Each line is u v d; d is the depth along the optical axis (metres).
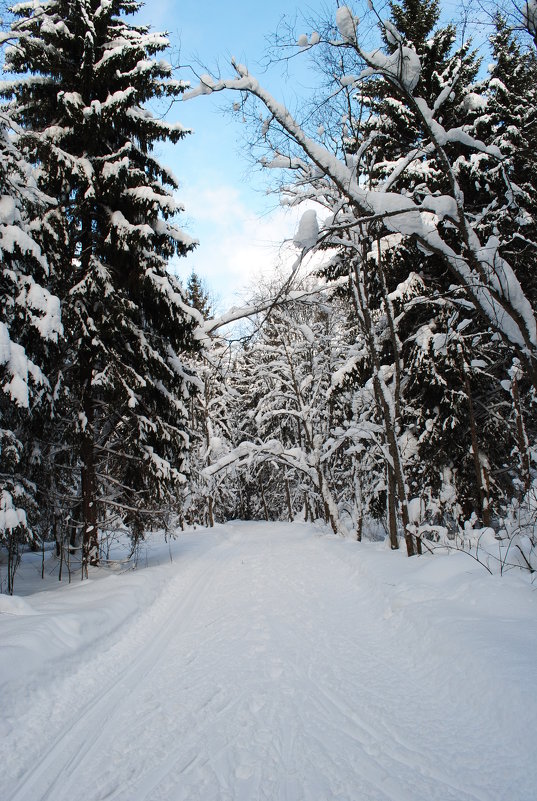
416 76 6.41
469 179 11.34
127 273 11.36
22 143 9.75
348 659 5.41
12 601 6.47
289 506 33.25
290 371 19.94
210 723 4.16
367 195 6.58
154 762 3.59
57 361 9.90
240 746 3.77
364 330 11.88
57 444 10.39
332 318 19.45
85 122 10.53
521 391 12.55
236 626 7.04
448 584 6.52
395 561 9.13
